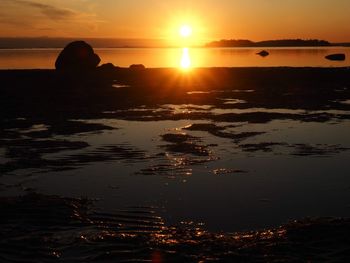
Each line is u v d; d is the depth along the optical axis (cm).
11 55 9562
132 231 777
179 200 944
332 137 1536
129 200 945
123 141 1495
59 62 4278
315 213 864
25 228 776
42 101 2416
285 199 944
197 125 1767
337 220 775
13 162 1249
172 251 680
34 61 6600
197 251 679
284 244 691
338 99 2492
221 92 2877
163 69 4491
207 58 8550
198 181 1075
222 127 1725
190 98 2603
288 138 1526
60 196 971
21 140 1518
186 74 3969
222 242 712
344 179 1076
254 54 10531
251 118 1922
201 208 898
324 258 643
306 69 4194
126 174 1135
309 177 1095
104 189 1020
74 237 741
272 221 829
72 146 1427
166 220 836
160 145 1439
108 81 3434
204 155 1312
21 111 2106
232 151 1357
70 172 1155
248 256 656
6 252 684
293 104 2331
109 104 2355
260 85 3225
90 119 1920
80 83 3262
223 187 1028
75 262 653
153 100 2520
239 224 816
